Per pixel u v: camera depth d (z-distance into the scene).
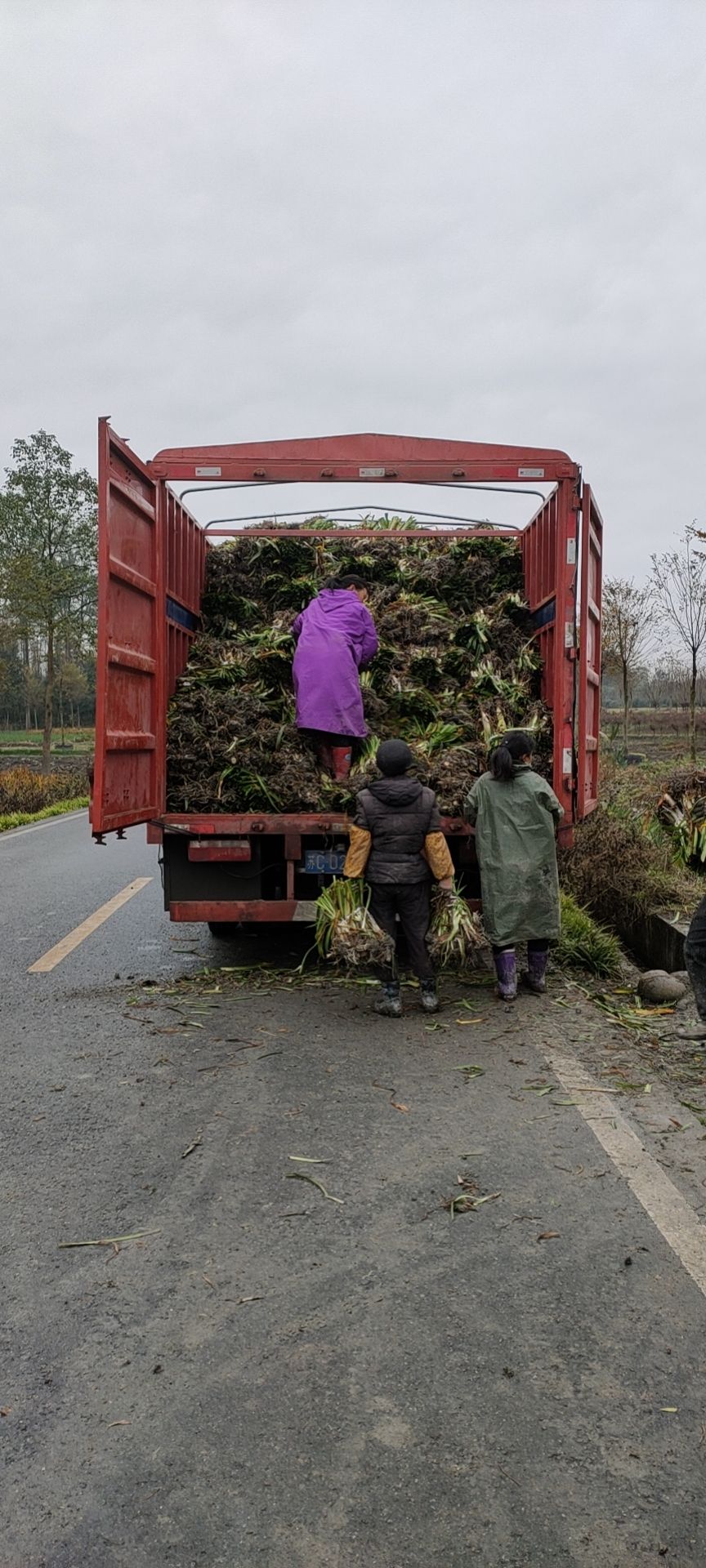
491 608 7.94
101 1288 3.06
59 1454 2.37
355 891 6.29
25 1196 3.67
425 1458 2.34
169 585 7.10
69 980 6.98
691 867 9.29
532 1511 2.19
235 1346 2.77
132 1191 3.70
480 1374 2.64
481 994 6.46
